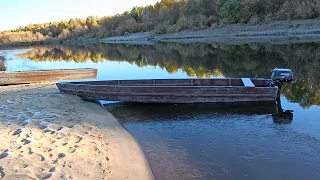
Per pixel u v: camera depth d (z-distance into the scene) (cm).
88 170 528
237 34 5394
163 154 636
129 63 2484
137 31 9775
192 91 1018
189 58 2553
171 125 833
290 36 4228
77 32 12838
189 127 807
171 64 2234
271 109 922
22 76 1523
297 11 4634
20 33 12294
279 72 1055
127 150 651
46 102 1029
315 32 4144
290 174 531
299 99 1008
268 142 666
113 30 10950
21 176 470
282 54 2266
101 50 5047
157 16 9156
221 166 571
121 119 907
